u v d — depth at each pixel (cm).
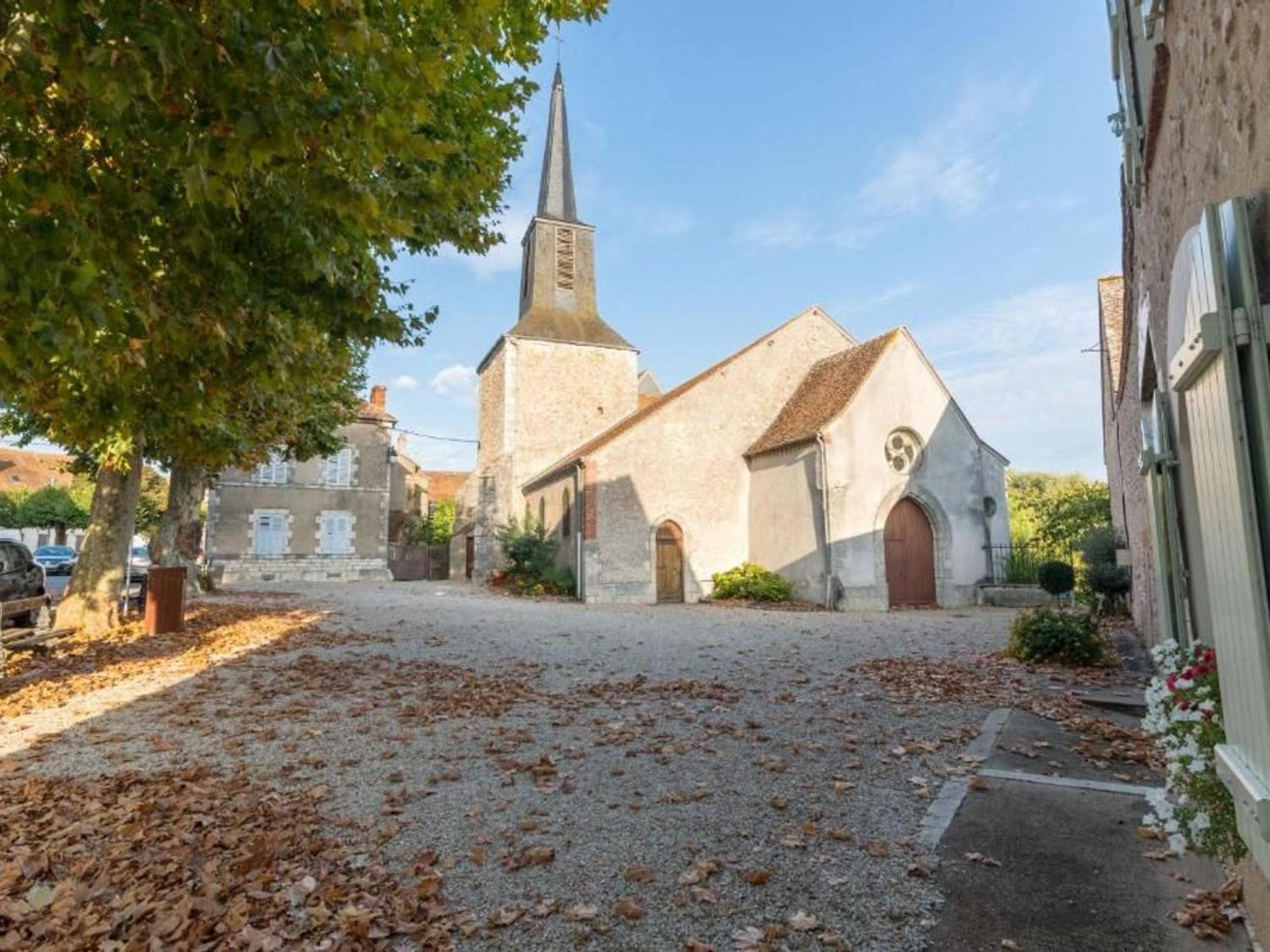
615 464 2002
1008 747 573
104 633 1191
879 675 870
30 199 355
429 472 5569
